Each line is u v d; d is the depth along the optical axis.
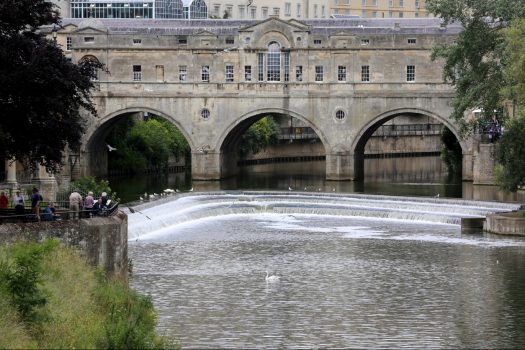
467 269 115.06
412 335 89.62
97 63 103.25
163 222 144.88
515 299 101.62
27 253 79.62
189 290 104.44
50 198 131.38
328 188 194.12
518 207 155.12
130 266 112.56
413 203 163.50
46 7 99.44
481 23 155.62
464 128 164.50
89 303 81.62
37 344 71.69
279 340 87.69
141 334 75.19
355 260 120.50
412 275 112.12
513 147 141.00
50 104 94.81
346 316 95.44
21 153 97.81
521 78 136.50
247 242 132.62
